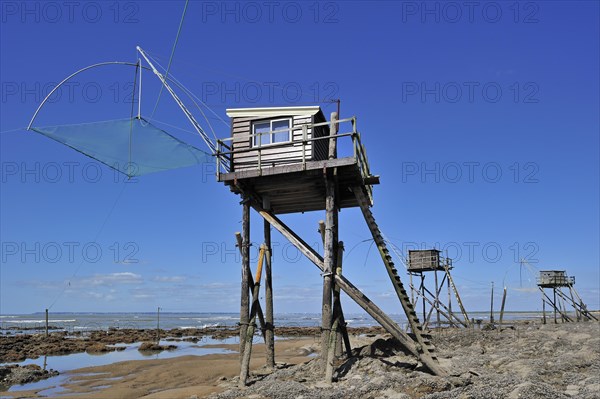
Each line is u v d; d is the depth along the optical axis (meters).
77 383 23.73
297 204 20.64
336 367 18.14
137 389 20.53
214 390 17.78
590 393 14.07
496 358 19.98
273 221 18.50
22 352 40.38
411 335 18.98
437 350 22.83
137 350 43.66
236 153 18.61
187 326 109.12
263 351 37.47
